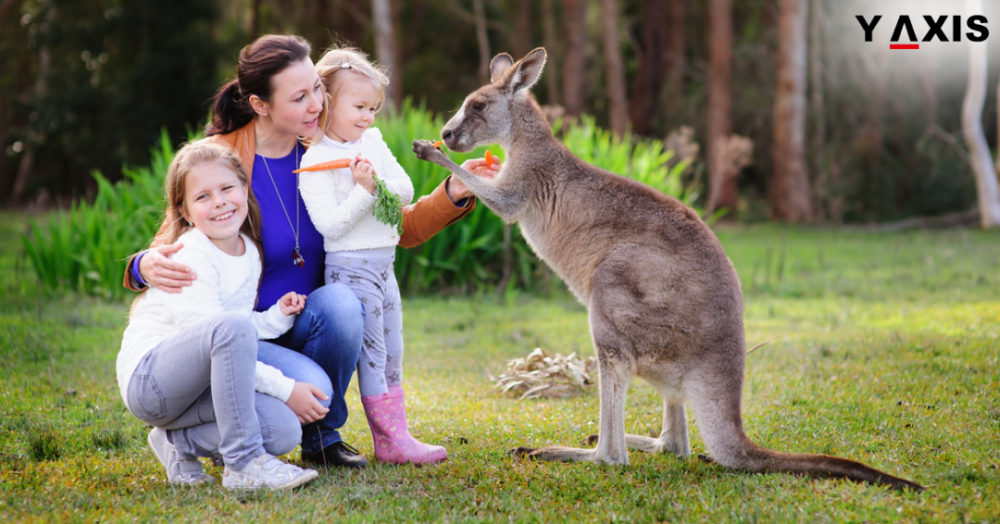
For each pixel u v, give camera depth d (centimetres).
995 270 1082
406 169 924
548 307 888
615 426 378
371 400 383
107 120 2586
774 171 2231
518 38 2969
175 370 325
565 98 2272
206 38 2641
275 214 370
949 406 469
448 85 3244
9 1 2580
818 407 477
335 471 368
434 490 342
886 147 2391
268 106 359
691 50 2938
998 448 389
